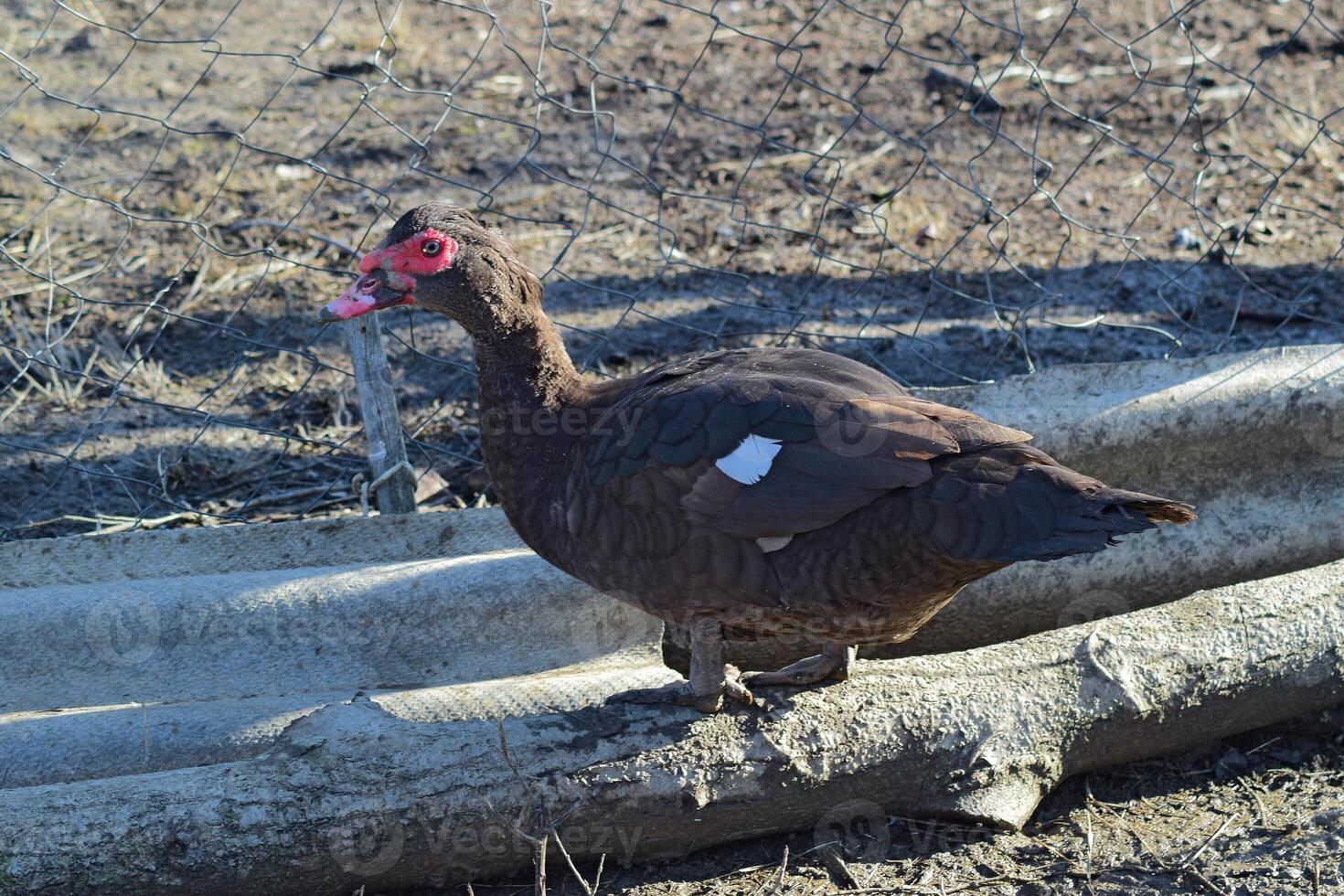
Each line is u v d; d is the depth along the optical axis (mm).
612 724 3092
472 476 4789
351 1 8688
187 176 6676
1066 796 3322
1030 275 5906
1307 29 8172
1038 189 4613
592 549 3207
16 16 8094
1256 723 3422
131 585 3617
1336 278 5824
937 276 5898
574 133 7219
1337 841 2982
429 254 3227
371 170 6801
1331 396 3930
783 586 3055
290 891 2916
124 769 3152
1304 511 3986
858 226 6301
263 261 6031
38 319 5535
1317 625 3381
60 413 5094
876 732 3098
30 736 3191
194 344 5512
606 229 6305
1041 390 4012
